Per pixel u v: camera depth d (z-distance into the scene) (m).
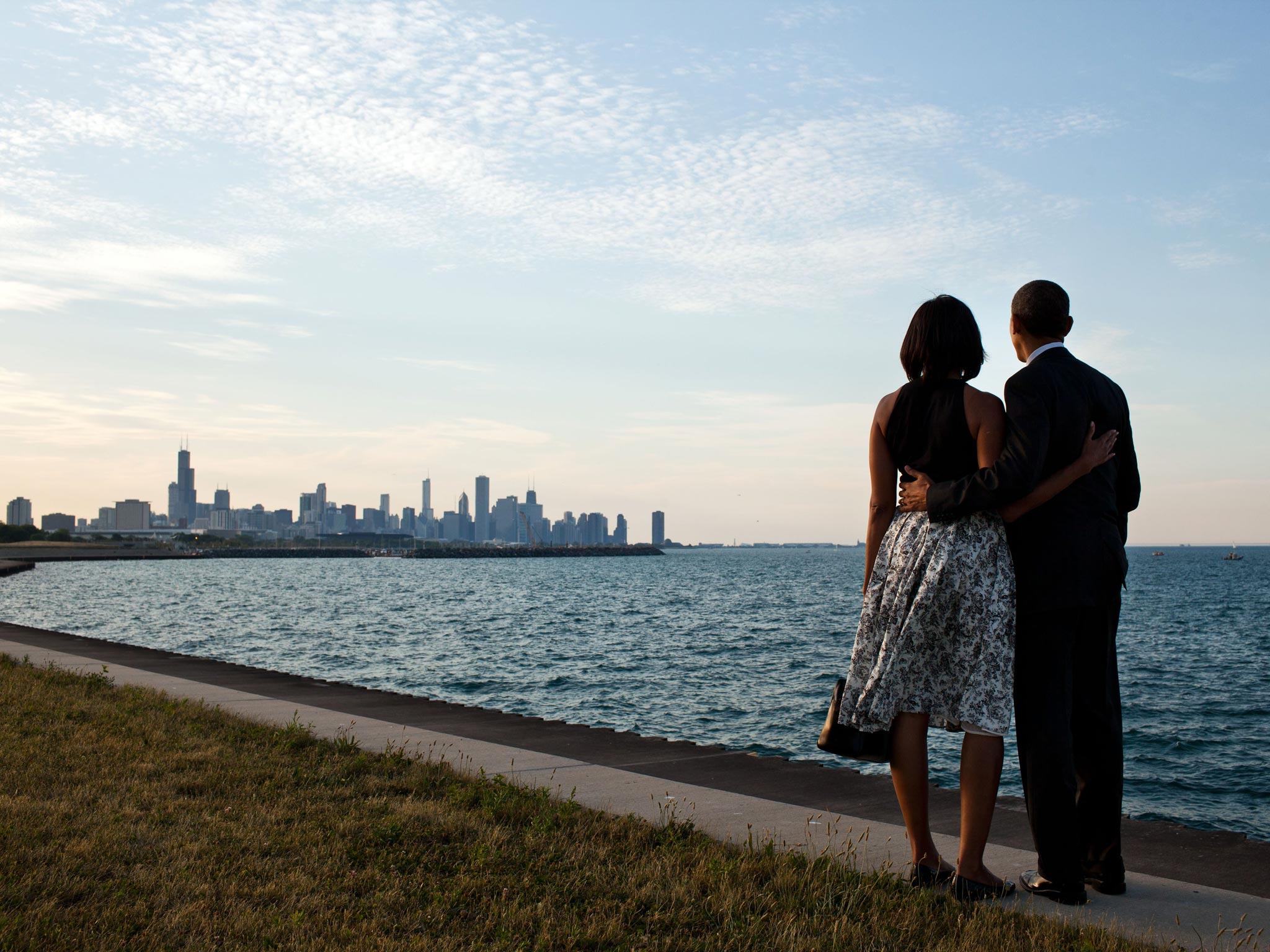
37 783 5.21
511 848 4.18
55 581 76.88
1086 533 3.27
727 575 99.94
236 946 3.08
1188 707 15.55
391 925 3.29
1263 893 3.56
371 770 5.82
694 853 4.07
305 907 3.44
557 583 79.38
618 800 5.16
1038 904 3.37
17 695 8.62
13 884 3.54
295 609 44.28
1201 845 4.23
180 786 5.27
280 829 4.43
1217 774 10.84
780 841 4.32
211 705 8.66
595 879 3.76
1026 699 3.36
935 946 3.02
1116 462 3.49
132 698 8.70
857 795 5.34
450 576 102.00
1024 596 3.30
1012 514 3.26
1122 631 31.14
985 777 3.33
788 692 17.34
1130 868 3.88
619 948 3.08
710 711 15.22
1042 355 3.39
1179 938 3.03
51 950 2.99
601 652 24.45
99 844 4.11
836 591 62.41
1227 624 34.31
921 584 3.31
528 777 5.72
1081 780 3.53
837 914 3.35
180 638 28.55
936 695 3.34
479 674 20.03
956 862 3.92
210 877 3.76
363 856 4.07
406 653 24.44
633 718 14.61
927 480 3.39
